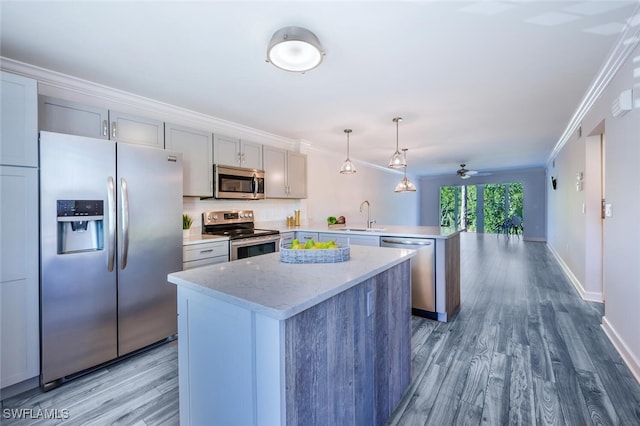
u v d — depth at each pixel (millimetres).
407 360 1879
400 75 2383
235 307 1092
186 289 1311
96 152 2090
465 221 10609
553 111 3324
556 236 6020
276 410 979
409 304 1935
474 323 2863
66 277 1975
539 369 2043
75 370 2014
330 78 2443
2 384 1771
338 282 1236
